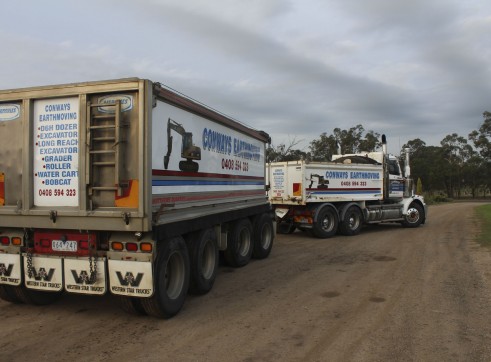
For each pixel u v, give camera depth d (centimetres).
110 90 496
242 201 883
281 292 691
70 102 518
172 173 571
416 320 539
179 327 521
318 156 5162
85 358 426
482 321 534
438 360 418
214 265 718
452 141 8356
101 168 509
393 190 1684
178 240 578
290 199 1393
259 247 991
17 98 529
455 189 8725
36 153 531
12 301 610
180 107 596
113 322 540
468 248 1130
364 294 671
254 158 976
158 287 518
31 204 529
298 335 490
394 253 1076
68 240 530
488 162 7562
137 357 429
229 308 603
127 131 498
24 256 541
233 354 436
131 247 506
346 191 1490
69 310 591
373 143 5262
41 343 468
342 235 1489
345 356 429
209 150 707
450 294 664
